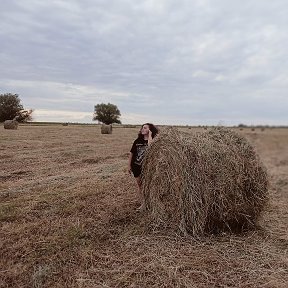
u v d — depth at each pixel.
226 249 5.30
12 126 30.55
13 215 6.27
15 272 4.34
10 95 59.75
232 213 5.88
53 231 5.62
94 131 32.44
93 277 4.36
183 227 5.75
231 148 6.03
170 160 5.91
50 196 7.60
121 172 10.90
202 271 4.56
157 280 4.32
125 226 6.10
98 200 7.44
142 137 7.05
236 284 4.30
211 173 5.74
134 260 4.80
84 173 10.66
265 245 5.49
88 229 5.80
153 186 6.15
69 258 4.77
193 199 5.71
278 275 4.56
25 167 11.70
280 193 9.13
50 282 4.21
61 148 17.28
